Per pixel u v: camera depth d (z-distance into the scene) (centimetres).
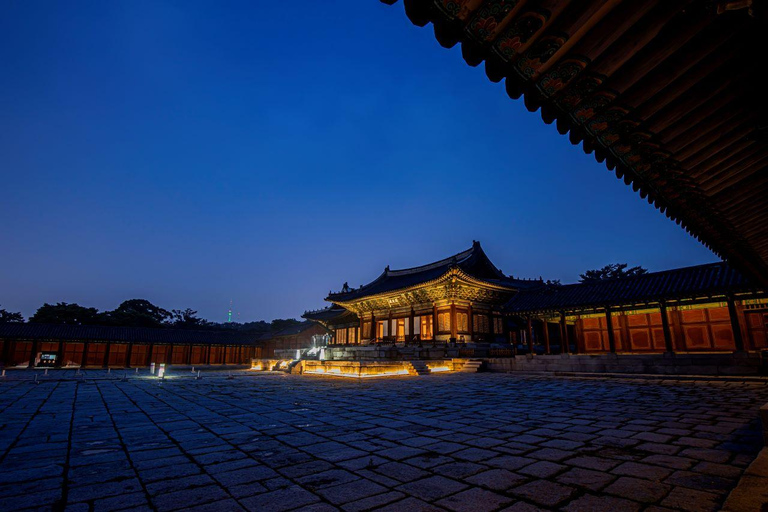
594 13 317
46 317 6525
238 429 779
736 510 338
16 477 490
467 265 3800
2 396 1363
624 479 468
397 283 4341
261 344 6175
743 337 2181
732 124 479
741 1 293
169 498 423
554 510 383
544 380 1872
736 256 1098
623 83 406
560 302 2702
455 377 2119
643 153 538
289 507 397
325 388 1611
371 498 419
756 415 862
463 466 529
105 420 883
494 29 326
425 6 301
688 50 368
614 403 1100
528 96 415
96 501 414
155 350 5347
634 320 2603
